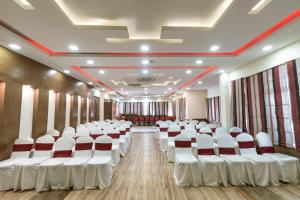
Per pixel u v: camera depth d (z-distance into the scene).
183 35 3.24
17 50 3.87
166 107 19.94
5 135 3.78
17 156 3.80
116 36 3.27
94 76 7.07
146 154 6.08
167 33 3.15
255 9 2.52
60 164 3.44
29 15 2.55
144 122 17.39
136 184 3.61
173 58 4.50
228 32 3.14
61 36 3.27
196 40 3.48
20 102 4.22
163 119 16.56
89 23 3.03
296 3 2.30
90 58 4.46
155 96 17.89
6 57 3.76
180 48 3.95
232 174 3.51
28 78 4.43
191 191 3.28
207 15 2.78
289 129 3.75
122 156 5.76
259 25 2.89
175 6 2.53
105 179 3.49
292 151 3.73
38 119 4.86
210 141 4.01
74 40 3.46
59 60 4.66
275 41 3.52
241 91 5.46
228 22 2.78
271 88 4.23
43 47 3.96
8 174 3.36
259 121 4.67
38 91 4.88
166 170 4.45
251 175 3.49
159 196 3.11
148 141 8.62
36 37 3.33
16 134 4.09
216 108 10.05
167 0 2.39
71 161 3.57
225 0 2.40
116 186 3.52
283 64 3.85
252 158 3.65
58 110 6.06
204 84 9.26
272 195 3.09
